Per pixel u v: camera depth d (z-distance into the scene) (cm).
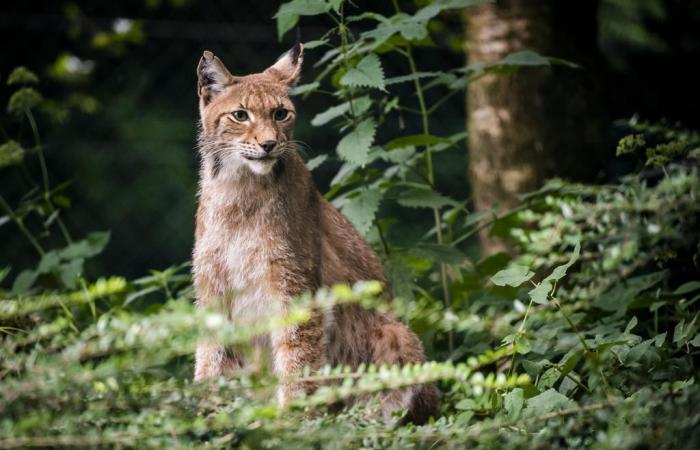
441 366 605
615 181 1234
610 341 793
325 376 629
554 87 1214
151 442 555
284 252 905
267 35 1598
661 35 1645
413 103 1605
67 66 1645
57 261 1092
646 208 734
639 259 761
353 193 1048
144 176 1656
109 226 1625
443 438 609
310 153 1633
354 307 936
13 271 1545
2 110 1647
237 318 923
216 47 1666
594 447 575
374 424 636
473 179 1251
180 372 980
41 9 1742
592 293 738
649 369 760
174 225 1644
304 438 590
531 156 1213
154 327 551
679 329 803
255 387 620
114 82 1720
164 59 1716
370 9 1597
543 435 619
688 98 1605
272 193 912
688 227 756
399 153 1092
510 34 1223
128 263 1625
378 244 1062
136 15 1792
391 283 997
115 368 540
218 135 934
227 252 918
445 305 1069
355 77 935
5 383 552
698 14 1638
